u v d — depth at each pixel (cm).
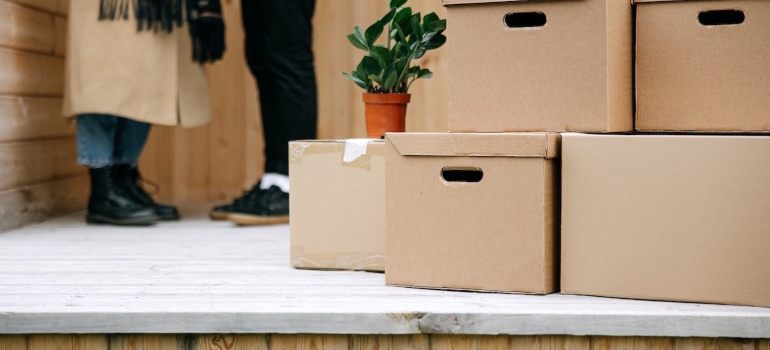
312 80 277
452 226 162
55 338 145
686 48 163
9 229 259
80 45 261
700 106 163
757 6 158
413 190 164
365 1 331
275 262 199
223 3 337
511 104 167
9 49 260
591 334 140
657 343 141
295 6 269
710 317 139
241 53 337
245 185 340
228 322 142
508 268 158
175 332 142
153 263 197
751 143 145
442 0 170
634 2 167
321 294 158
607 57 158
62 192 306
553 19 163
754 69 159
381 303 149
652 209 151
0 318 142
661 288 151
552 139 155
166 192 341
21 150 269
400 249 166
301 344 144
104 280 174
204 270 188
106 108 259
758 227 145
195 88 280
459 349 143
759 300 145
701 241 148
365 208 184
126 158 283
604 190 154
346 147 185
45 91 290
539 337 142
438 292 161
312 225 188
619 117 165
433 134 161
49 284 169
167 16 264
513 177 157
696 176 148
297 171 189
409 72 201
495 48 167
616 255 153
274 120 280
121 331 142
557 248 162
